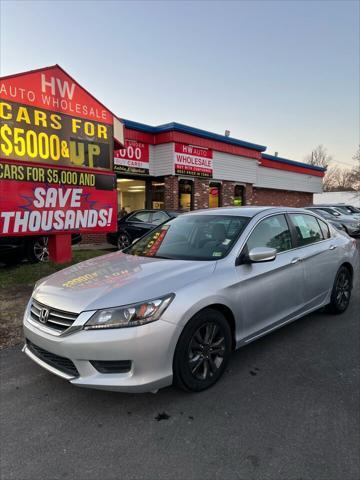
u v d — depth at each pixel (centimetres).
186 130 1505
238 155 1844
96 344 270
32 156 684
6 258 811
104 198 802
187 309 292
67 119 731
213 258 357
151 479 220
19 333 450
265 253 346
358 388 322
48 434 261
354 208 1816
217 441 253
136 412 287
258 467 229
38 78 683
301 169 2520
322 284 467
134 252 420
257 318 365
